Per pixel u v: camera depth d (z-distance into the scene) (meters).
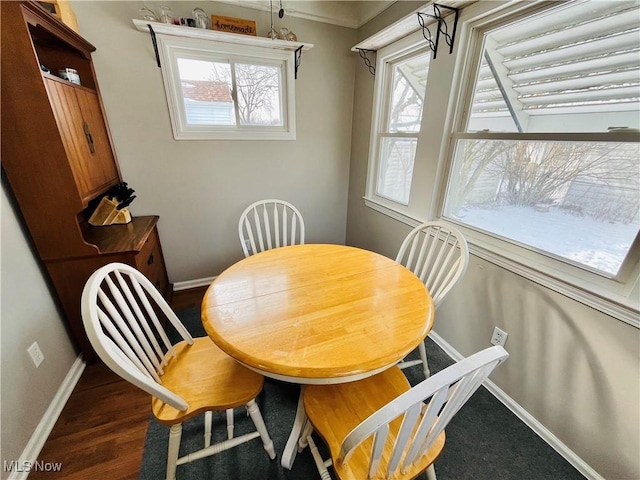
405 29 1.69
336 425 0.88
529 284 1.28
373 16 2.15
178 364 1.07
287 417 1.37
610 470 1.08
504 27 1.31
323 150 2.65
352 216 2.90
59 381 1.43
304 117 2.46
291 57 2.20
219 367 1.06
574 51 1.09
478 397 1.49
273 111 2.39
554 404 1.24
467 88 1.54
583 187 1.12
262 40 1.96
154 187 2.17
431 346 1.86
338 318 0.99
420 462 0.77
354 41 2.39
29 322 1.27
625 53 0.95
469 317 1.62
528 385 1.34
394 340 0.89
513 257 1.34
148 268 1.82
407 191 2.19
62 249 1.40
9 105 1.15
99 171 1.70
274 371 0.79
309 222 2.88
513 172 1.38
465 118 1.58
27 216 1.29
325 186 2.80
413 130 2.05
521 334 1.35
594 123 1.07
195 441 1.25
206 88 2.12
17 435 1.11
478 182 1.57
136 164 2.07
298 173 2.63
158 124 2.04
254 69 2.21
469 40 1.45
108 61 1.79
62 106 1.33
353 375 0.79
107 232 1.78
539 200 1.29
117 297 0.88
